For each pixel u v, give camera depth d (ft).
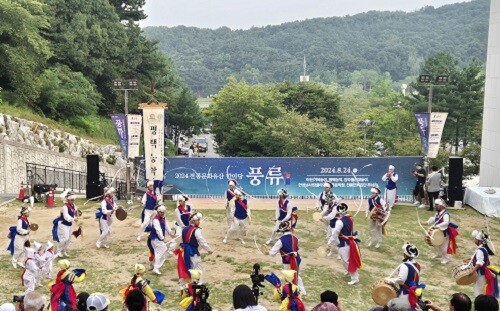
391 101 238.48
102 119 155.94
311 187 70.74
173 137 210.59
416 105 165.78
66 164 104.06
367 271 45.34
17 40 109.50
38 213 61.57
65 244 45.91
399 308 22.18
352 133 124.88
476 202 67.51
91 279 41.16
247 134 127.03
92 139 131.95
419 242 54.60
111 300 37.06
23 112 109.09
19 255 43.29
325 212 49.49
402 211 66.28
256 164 70.54
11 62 106.42
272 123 121.60
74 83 139.64
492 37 86.79
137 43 176.35
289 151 116.78
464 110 161.38
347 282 42.24
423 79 68.95
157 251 42.29
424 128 68.28
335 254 49.39
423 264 48.67
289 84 158.20
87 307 22.22
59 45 149.38
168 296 38.14
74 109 133.18
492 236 57.52
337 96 159.22
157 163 63.67
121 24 173.27
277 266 44.42
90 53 160.25
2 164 79.77
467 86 164.96
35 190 68.80
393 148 150.30
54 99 125.90
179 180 70.49
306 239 54.34
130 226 56.85
